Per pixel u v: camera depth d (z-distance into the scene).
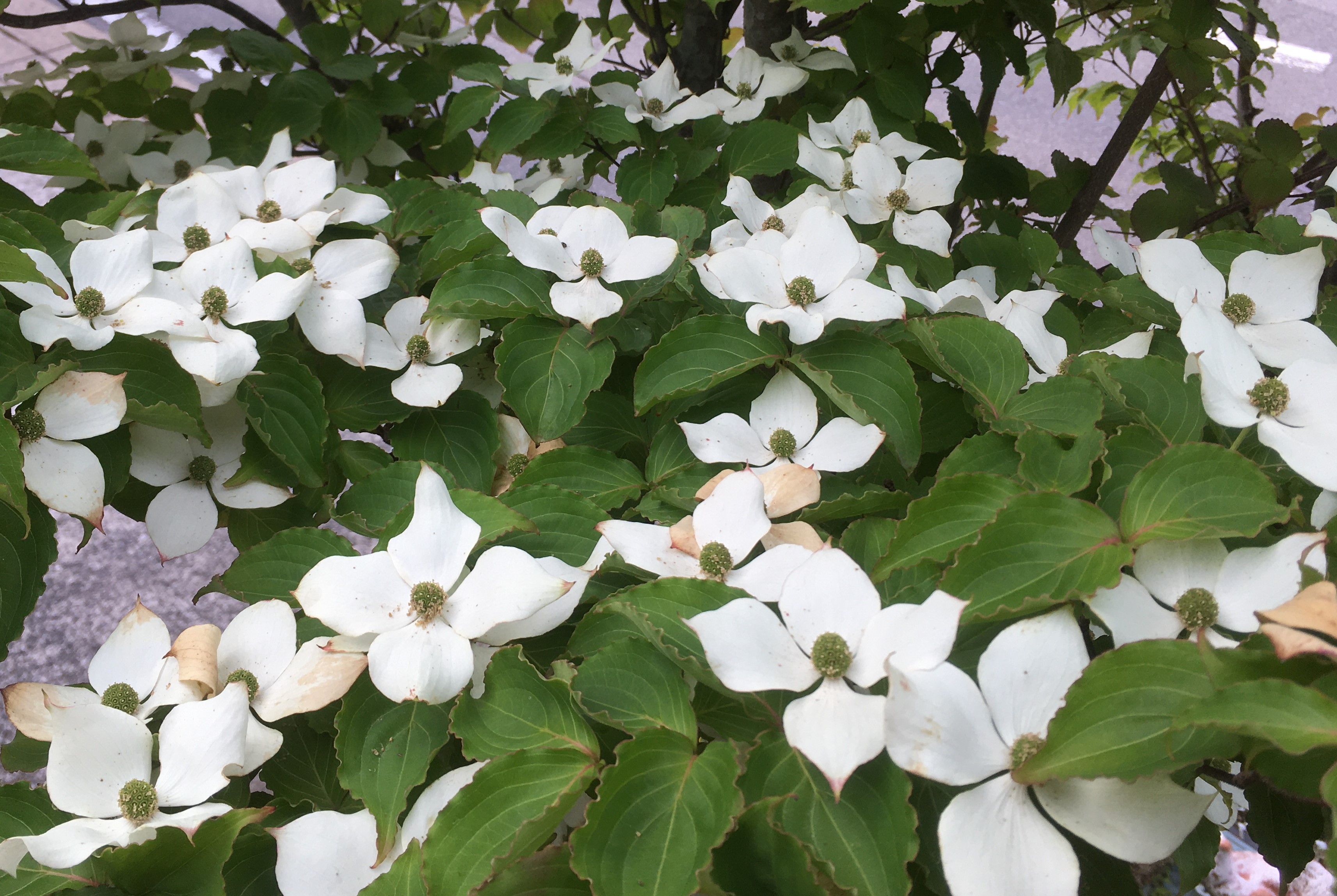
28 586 0.49
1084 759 0.35
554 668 0.43
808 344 0.54
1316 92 2.34
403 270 0.67
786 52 0.89
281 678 0.46
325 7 1.18
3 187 0.65
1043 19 0.87
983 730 0.37
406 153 1.10
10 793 0.43
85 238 0.59
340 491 0.61
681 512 0.52
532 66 0.86
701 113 0.79
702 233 0.67
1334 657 0.32
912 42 0.97
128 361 0.52
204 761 0.42
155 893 0.41
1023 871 0.35
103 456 0.54
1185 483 0.42
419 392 0.58
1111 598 0.40
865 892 0.36
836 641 0.39
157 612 1.58
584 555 0.50
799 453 0.52
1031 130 2.30
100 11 1.00
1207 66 0.84
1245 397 0.45
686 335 0.54
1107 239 0.68
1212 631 0.40
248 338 0.54
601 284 0.57
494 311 0.57
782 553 0.45
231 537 0.61
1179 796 0.36
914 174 0.70
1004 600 0.41
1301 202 0.91
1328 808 0.43
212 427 0.58
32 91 1.03
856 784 0.38
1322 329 0.56
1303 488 0.46
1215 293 0.54
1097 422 0.49
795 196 0.76
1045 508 0.42
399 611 0.44
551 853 0.39
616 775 0.38
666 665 0.41
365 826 0.43
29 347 0.51
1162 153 1.24
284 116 0.98
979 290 0.63
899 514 0.53
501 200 0.69
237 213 0.64
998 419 0.51
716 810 0.37
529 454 0.61
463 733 0.42
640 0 1.09
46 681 1.47
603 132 0.79
